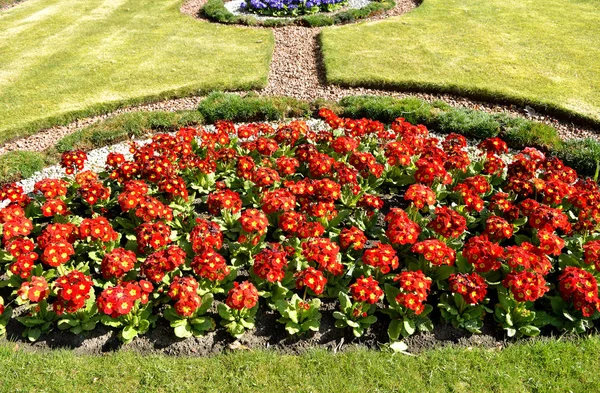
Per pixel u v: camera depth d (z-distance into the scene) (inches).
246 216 178.7
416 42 414.3
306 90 342.6
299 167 239.9
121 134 285.9
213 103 309.1
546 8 500.1
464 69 362.6
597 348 157.2
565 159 260.1
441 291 178.7
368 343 162.2
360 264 183.6
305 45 420.2
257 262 165.6
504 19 469.1
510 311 166.4
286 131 242.2
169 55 398.9
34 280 159.2
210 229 181.6
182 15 498.0
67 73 368.8
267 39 429.1
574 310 167.8
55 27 474.6
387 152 229.8
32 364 152.1
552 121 303.4
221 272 167.2
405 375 149.5
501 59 380.2
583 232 195.3
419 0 532.4
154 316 165.5
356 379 148.2
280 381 147.9
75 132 283.7
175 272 177.8
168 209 194.9
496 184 235.6
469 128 285.3
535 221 185.8
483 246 168.6
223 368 151.6
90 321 162.6
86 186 202.8
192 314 160.2
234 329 159.9
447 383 146.9
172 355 157.3
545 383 147.0
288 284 175.6
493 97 325.1
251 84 344.5
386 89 344.2
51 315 165.5
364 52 393.7
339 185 209.2
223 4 519.8
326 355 156.0
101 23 482.0
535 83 339.6
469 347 159.6
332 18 468.1
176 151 232.5
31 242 174.9
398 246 193.0
